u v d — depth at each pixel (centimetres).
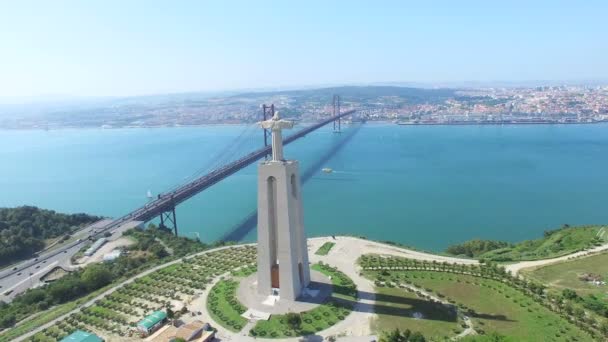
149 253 16625
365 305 10806
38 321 11200
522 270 13150
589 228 16838
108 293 12288
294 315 9750
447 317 10169
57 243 19038
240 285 12019
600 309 10231
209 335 9562
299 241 11319
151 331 10044
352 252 14725
